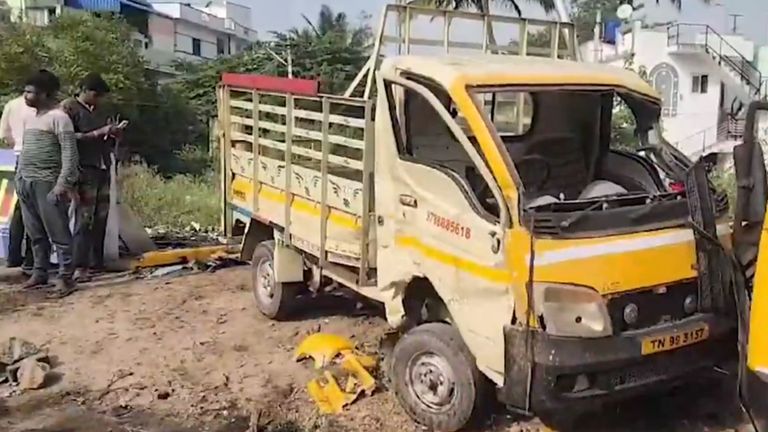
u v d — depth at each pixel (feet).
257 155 24.30
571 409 16.61
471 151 15.75
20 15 100.73
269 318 24.82
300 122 21.62
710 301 16.30
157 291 28.02
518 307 14.83
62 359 21.65
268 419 17.95
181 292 27.89
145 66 100.17
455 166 18.08
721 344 16.38
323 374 19.86
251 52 115.55
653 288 15.57
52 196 26.61
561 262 14.80
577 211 15.43
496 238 15.11
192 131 102.99
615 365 14.94
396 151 17.80
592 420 17.53
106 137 29.96
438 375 16.87
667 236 15.87
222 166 26.48
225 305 26.37
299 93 21.44
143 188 50.39
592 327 14.90
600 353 14.78
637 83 18.34
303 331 23.65
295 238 22.39
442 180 16.47
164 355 21.86
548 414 17.33
